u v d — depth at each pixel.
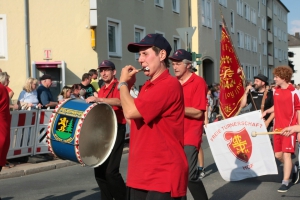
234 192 7.73
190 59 6.27
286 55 72.38
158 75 3.86
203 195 6.00
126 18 21.19
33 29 17.75
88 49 18.41
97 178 5.90
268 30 57.09
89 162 5.21
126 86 3.88
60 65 17.89
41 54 17.83
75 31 18.22
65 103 5.30
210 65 33.03
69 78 18.20
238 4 42.28
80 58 18.31
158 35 3.88
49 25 17.91
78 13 18.20
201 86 6.12
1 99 5.48
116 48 20.56
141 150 3.81
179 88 3.84
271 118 8.86
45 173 9.83
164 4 25.17
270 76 58.97
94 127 5.23
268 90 10.41
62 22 18.06
